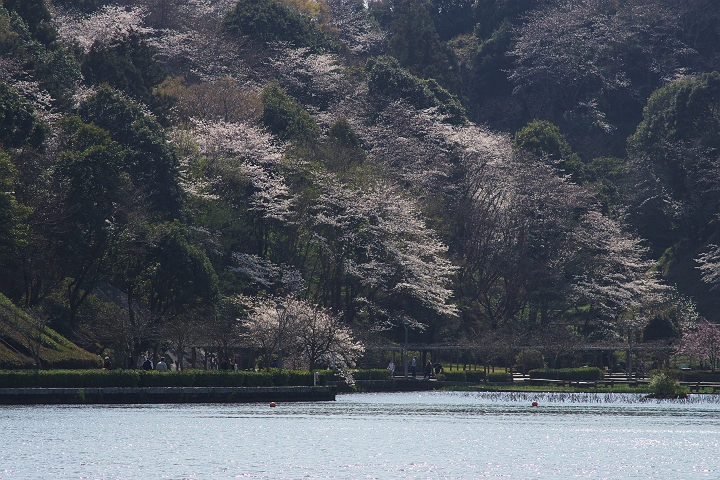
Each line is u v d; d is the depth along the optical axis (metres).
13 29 134.12
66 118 116.69
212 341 103.38
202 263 108.44
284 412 77.88
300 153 149.00
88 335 98.06
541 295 162.50
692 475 49.34
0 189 88.69
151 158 119.44
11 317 88.38
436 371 135.62
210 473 47.53
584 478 48.28
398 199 138.75
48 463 49.16
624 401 104.81
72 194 102.75
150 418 68.88
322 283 140.00
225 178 136.62
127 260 107.38
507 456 55.09
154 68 158.00
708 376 138.38
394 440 61.25
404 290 138.25
